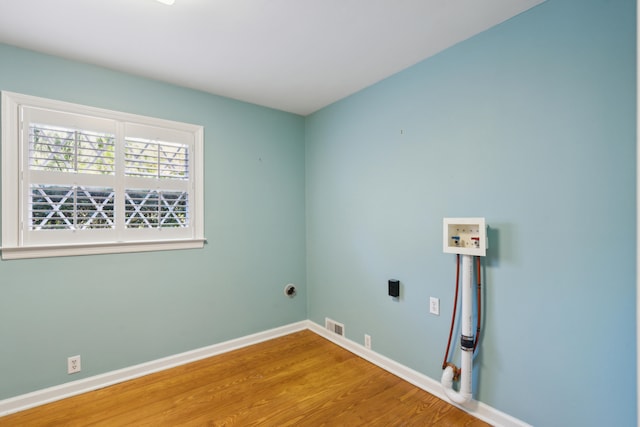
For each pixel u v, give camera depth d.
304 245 3.34
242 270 2.89
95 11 1.62
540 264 1.62
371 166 2.59
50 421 1.81
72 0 1.53
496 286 1.79
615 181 1.38
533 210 1.64
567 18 1.52
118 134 2.29
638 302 0.94
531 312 1.65
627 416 1.35
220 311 2.75
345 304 2.86
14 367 1.92
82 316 2.13
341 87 2.63
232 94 2.76
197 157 2.65
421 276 2.19
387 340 2.45
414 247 2.24
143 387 2.17
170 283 2.49
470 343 1.79
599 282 1.43
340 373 2.37
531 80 1.64
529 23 1.65
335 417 1.85
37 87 2.00
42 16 1.65
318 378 2.29
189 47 2.00
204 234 2.67
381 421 1.81
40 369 1.99
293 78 2.46
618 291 1.38
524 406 1.68
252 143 2.97
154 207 2.44
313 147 3.26
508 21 1.73
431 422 1.80
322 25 1.78
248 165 2.94
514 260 1.71
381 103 2.49
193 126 2.62
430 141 2.13
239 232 2.87
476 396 1.87
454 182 1.99
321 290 3.16
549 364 1.59
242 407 1.95
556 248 1.56
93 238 2.19
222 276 2.77
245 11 1.64
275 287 3.11
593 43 1.44
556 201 1.56
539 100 1.62
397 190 2.37
